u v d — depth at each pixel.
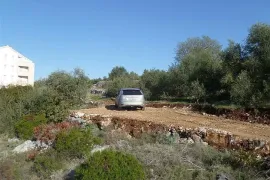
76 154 11.58
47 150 12.29
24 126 15.95
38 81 24.23
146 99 32.41
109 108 22.22
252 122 15.40
